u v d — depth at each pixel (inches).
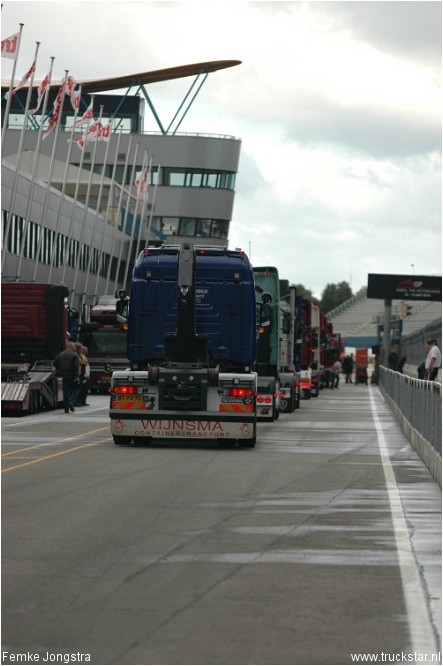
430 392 1583.4
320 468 1556.3
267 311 2269.9
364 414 3282.5
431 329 4325.8
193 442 2050.9
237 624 624.4
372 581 746.8
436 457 1406.3
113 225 7042.3
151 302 2014.0
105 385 4488.2
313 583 739.4
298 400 3715.6
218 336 2014.0
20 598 687.7
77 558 825.5
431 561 821.9
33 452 1764.3
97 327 4503.0
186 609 660.7
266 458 1717.5
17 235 4926.2
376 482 1376.7
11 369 2970.0
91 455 1722.4
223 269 2015.3
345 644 582.9
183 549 867.4
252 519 1032.2
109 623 625.0
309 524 1002.7
